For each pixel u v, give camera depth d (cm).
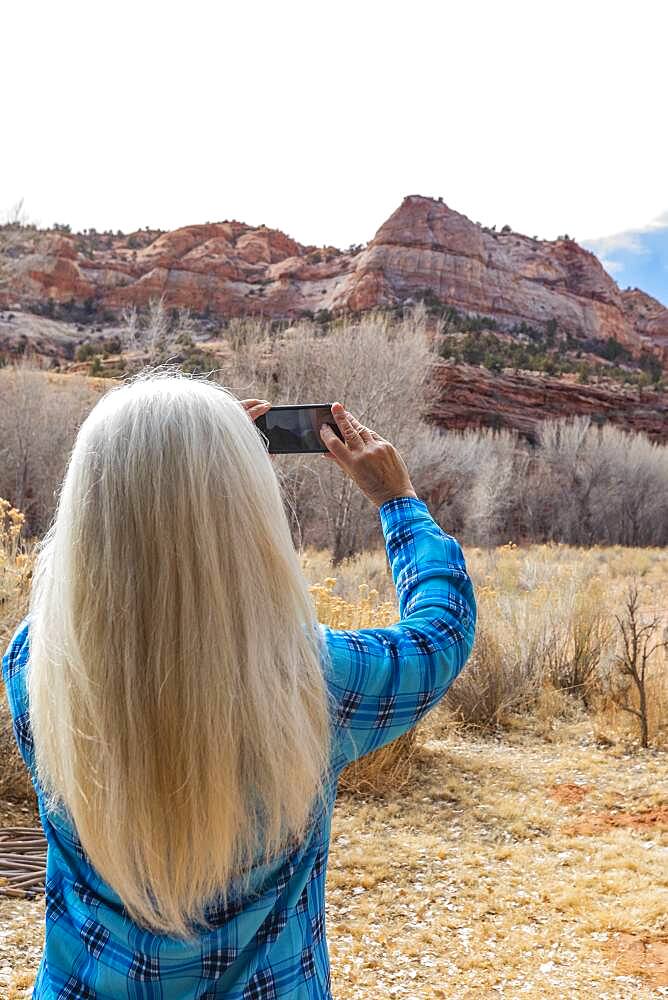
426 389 2830
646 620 1038
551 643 768
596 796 509
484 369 5872
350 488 2059
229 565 78
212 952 80
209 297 9525
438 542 102
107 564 77
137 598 76
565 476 3812
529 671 731
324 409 110
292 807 79
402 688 88
